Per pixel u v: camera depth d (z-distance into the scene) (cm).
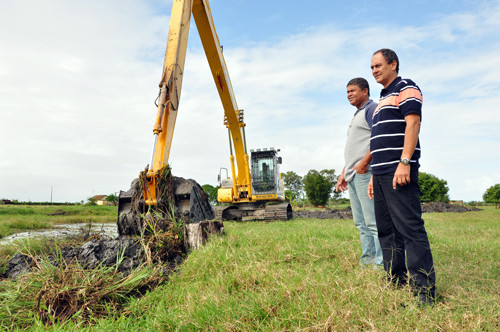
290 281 262
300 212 2020
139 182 516
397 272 266
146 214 473
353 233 570
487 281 281
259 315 211
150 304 271
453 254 395
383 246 277
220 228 512
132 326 229
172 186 516
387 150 255
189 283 317
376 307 204
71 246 420
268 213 1208
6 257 446
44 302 259
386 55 266
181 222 468
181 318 221
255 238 484
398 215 246
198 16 852
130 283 306
